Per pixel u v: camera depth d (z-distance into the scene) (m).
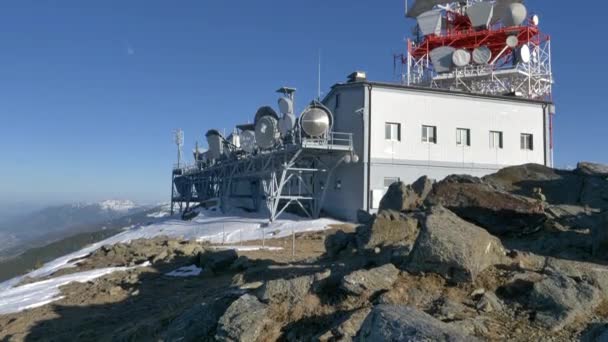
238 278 12.46
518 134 35.41
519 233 13.22
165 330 10.09
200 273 17.83
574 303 7.16
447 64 40.72
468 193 14.03
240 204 45.19
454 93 33.81
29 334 13.16
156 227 38.94
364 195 31.05
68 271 24.83
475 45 42.78
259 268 13.03
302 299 8.28
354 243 13.09
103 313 14.42
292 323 7.95
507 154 35.00
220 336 8.03
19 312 15.94
